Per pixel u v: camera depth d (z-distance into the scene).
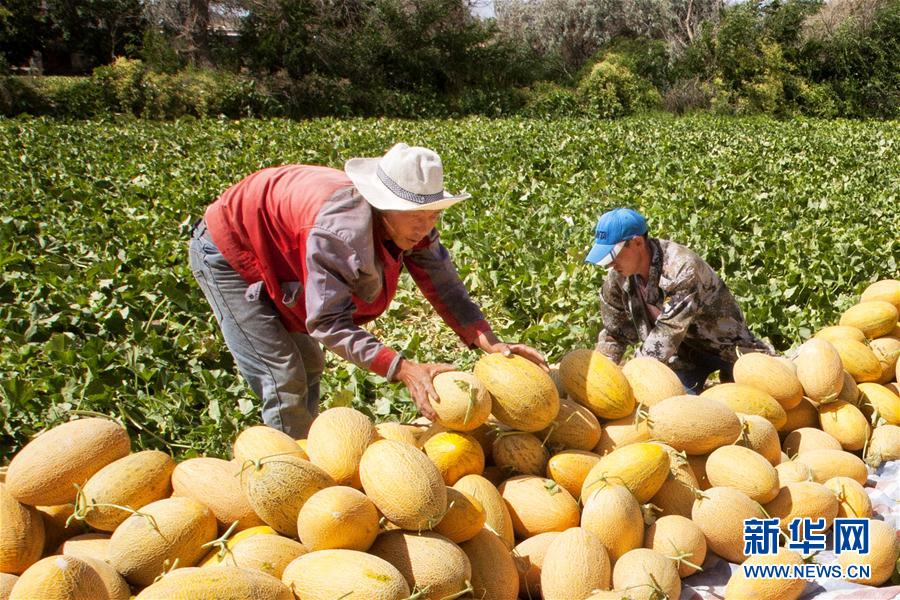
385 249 4.00
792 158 21.11
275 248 4.14
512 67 47.41
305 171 4.07
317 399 5.20
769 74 45.47
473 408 3.50
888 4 48.50
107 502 3.09
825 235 10.98
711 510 3.49
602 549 3.20
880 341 5.11
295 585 2.76
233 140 23.81
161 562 2.92
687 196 14.05
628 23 55.56
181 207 13.34
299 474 3.02
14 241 10.90
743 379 4.43
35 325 7.78
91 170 17.42
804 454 4.12
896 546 3.53
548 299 8.67
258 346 4.44
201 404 6.43
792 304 8.57
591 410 3.95
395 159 3.68
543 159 19.14
